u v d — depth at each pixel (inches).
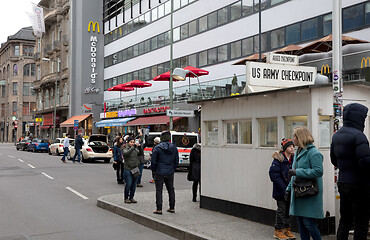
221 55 1192.8
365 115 192.2
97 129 1844.2
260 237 250.8
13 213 360.8
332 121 264.2
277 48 997.2
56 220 331.6
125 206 365.1
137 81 1405.0
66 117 2242.9
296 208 201.0
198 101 361.1
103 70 2073.1
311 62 716.7
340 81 255.0
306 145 199.5
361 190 184.1
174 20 1423.5
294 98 269.7
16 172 748.0
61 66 2261.3
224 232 264.2
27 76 3580.2
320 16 882.1
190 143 803.4
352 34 792.3
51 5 2549.2
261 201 293.9
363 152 179.0
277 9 996.6
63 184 573.3
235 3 1138.0
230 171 326.6
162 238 273.9
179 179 640.4
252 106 305.6
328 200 258.2
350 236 246.1
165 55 1494.8
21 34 3577.8
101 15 2078.0
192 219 308.2
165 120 1156.5
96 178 651.5
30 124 2957.7
